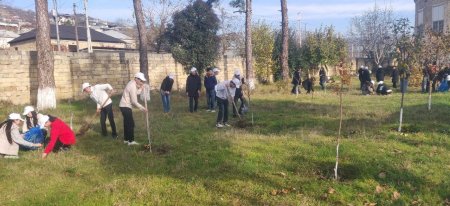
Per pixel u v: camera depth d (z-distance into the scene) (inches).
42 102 612.7
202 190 245.3
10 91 666.2
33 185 257.3
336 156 274.7
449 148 318.0
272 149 328.8
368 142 339.0
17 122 337.7
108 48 1939.0
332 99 705.0
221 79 1090.7
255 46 1196.5
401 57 532.4
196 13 983.6
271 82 1209.4
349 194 232.2
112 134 404.8
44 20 603.8
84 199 233.1
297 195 233.1
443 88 815.1
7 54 659.4
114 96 802.2
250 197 232.7
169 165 297.3
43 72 609.9
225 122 458.9
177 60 970.1
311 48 1321.4
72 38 1934.1
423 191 232.4
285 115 511.8
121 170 287.1
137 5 756.0
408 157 292.0
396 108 542.0
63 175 278.4
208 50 998.4
